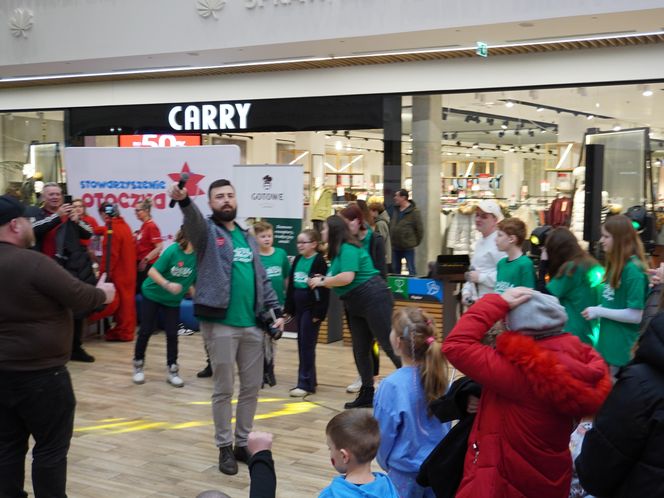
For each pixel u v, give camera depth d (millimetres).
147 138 11141
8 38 10000
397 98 9375
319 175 9930
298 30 8289
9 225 3484
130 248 9055
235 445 5035
